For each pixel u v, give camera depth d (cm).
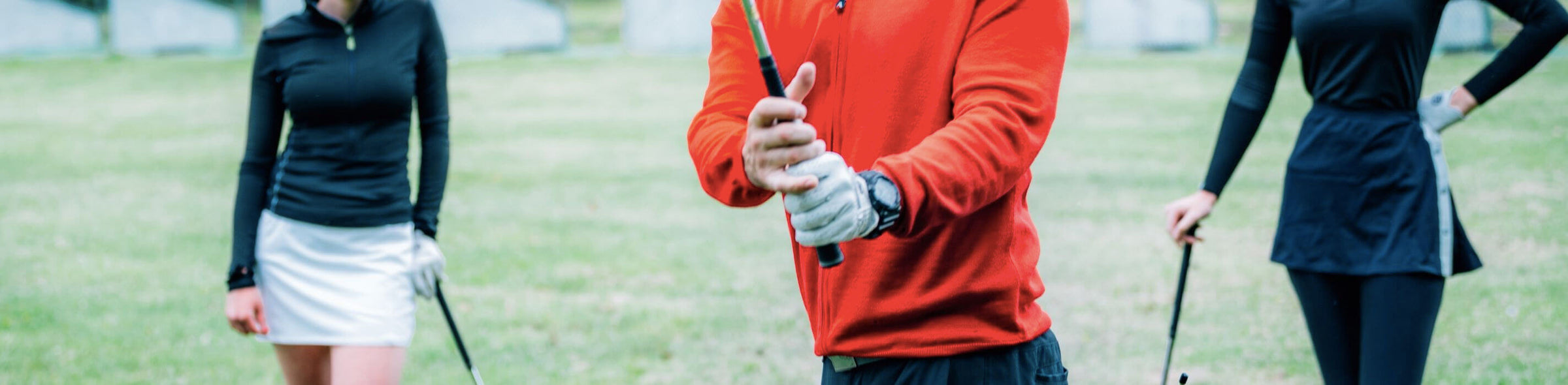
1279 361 511
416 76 363
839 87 213
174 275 711
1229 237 751
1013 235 216
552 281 680
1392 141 334
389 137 354
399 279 355
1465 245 338
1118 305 608
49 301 648
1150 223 799
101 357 545
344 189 349
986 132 187
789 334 571
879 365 221
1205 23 1958
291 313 347
